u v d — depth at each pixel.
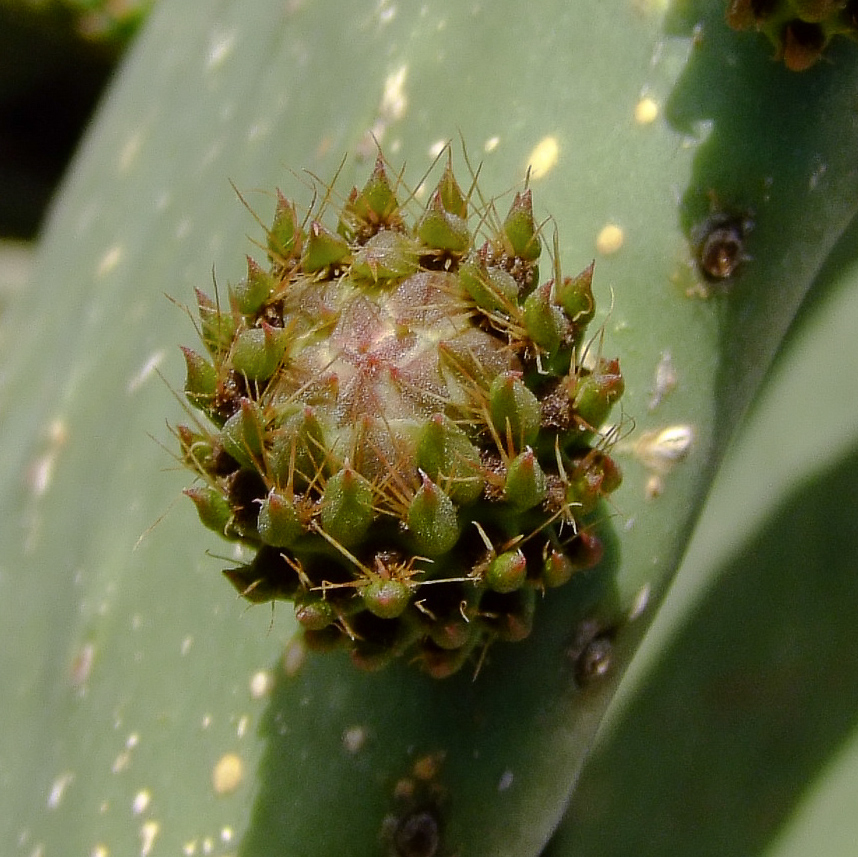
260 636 0.11
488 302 0.09
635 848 0.14
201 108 0.15
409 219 0.11
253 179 0.13
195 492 0.10
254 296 0.10
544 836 0.10
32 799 0.13
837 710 0.13
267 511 0.09
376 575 0.09
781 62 0.10
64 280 0.17
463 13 0.12
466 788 0.10
